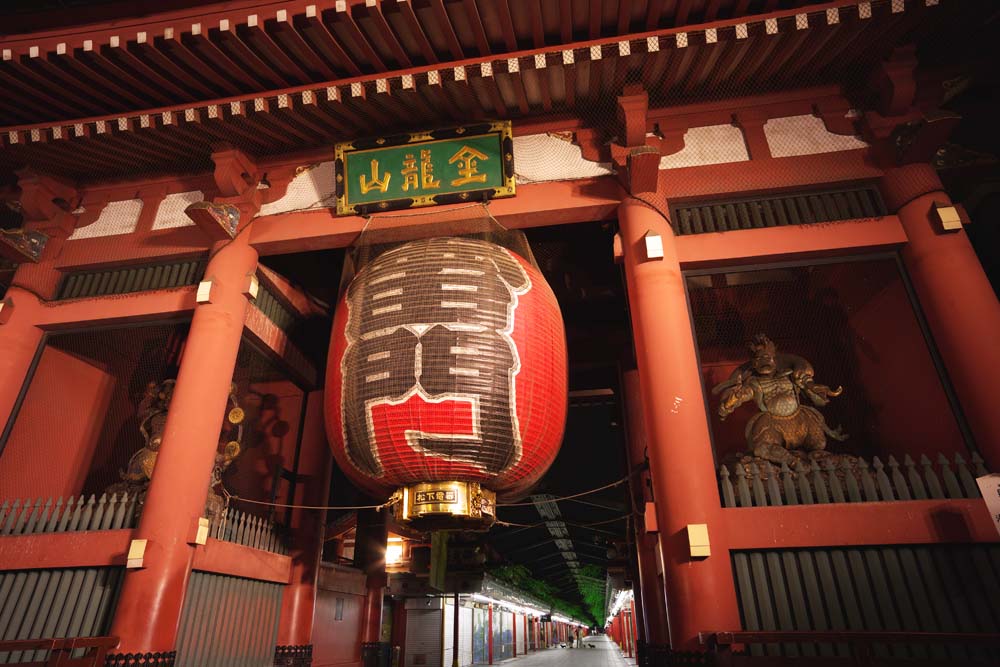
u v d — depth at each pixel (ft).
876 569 15.26
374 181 22.15
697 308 27.27
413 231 22.33
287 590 25.95
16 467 22.31
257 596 23.21
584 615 166.61
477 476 14.51
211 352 20.42
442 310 15.06
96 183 25.53
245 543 22.38
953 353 17.26
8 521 19.70
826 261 19.77
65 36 18.88
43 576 18.90
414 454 14.10
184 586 17.60
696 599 14.76
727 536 15.79
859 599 14.97
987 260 23.04
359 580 35.19
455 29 19.06
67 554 18.54
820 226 19.60
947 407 18.78
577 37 19.58
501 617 73.41
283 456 29.09
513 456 14.69
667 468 16.37
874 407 22.74
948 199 19.03
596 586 95.25
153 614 16.63
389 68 20.40
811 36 19.08
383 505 16.15
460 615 55.42
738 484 16.92
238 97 20.68
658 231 19.75
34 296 23.43
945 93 20.71
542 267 31.45
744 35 18.16
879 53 20.15
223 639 20.49
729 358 26.68
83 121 21.62
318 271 29.60
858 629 14.58
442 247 16.58
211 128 22.15
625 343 32.89
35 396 23.57
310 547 27.17
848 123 21.11
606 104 22.02
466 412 14.01
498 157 21.71
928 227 18.76
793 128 21.49
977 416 16.38
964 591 14.75
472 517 14.38
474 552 47.91
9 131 21.81
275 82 20.51
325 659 30.45
